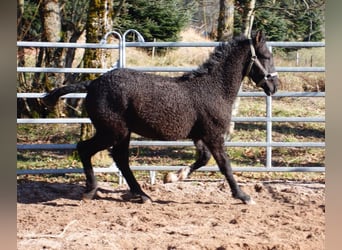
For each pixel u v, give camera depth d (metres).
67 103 12.90
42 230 6.79
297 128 13.35
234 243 6.13
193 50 18.88
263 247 6.06
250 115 13.77
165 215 7.42
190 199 8.38
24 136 12.38
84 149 7.99
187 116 7.67
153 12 17.28
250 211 7.63
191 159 10.76
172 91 7.66
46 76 12.16
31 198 8.36
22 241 6.34
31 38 15.02
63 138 12.30
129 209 7.75
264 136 12.38
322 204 8.05
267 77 7.95
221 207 7.86
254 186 8.88
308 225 6.96
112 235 6.55
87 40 9.84
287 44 8.77
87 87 7.94
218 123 7.73
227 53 7.86
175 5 17.72
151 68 8.95
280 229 6.82
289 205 8.03
